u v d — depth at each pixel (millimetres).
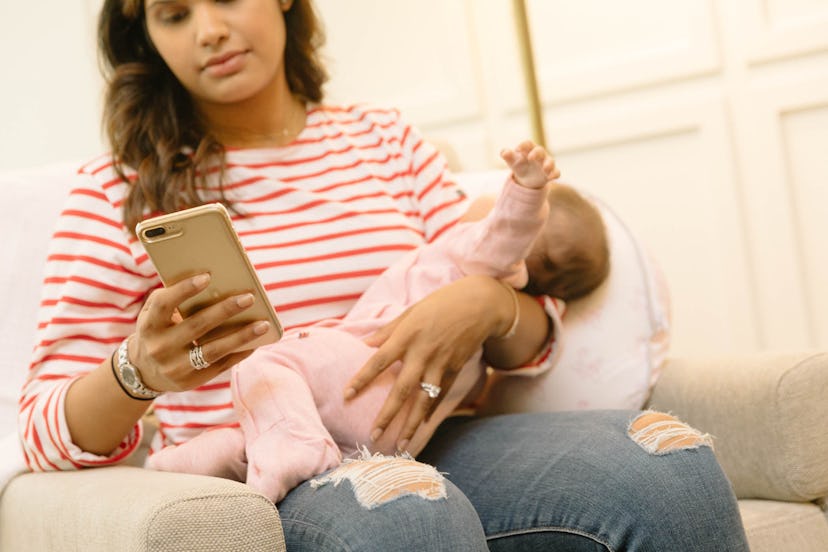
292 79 1329
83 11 2465
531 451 1030
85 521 836
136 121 1189
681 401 1232
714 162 2348
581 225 1239
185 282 863
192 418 1122
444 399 1121
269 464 918
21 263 1287
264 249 1169
